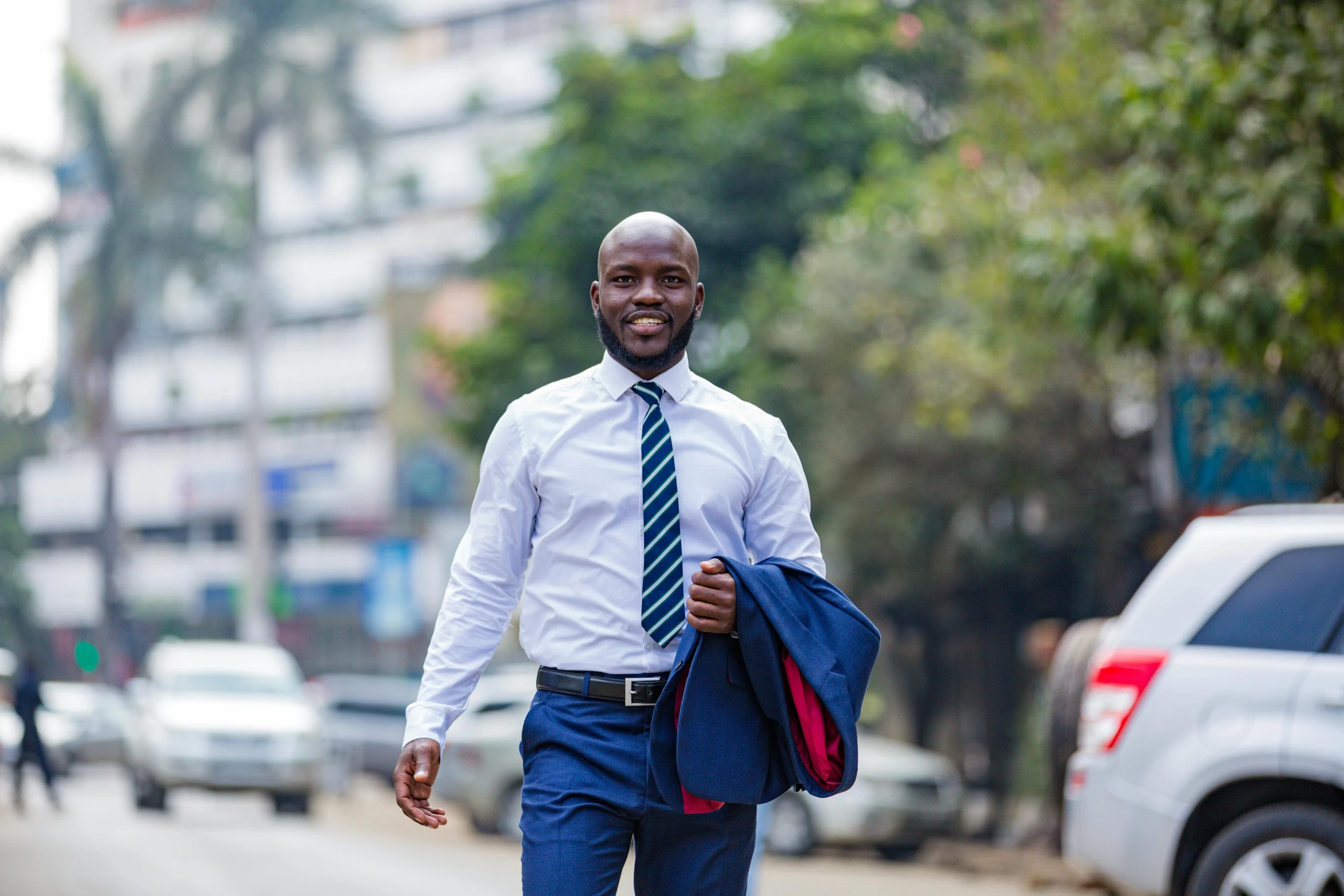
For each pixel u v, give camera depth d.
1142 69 13.11
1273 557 9.36
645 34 39.97
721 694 5.07
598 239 33.66
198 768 25.38
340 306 77.75
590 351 34.09
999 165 20.39
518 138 74.31
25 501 85.75
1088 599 29.19
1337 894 8.70
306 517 76.19
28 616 79.50
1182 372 16.41
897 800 22.58
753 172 33.47
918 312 26.97
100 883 15.02
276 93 52.72
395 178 63.22
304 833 23.05
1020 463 25.19
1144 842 9.24
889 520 28.52
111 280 56.06
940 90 34.50
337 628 74.94
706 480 5.28
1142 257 14.31
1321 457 13.66
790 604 5.12
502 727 25.06
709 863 5.16
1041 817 23.48
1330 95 12.28
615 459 5.25
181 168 53.88
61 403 72.81
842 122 33.88
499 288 35.59
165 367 81.81
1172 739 9.27
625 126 34.00
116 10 67.56
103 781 40.59
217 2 52.88
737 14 59.09
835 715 5.04
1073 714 11.88
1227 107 12.41
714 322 33.12
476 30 76.56
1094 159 18.39
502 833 24.67
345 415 76.69
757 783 5.07
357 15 52.88
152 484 81.88
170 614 80.31
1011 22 19.14
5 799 31.55
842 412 27.70
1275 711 9.02
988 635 32.03
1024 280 15.53
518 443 5.32
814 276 28.00
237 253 56.16
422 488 68.62
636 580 5.18
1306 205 11.99
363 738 37.41
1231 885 8.95
